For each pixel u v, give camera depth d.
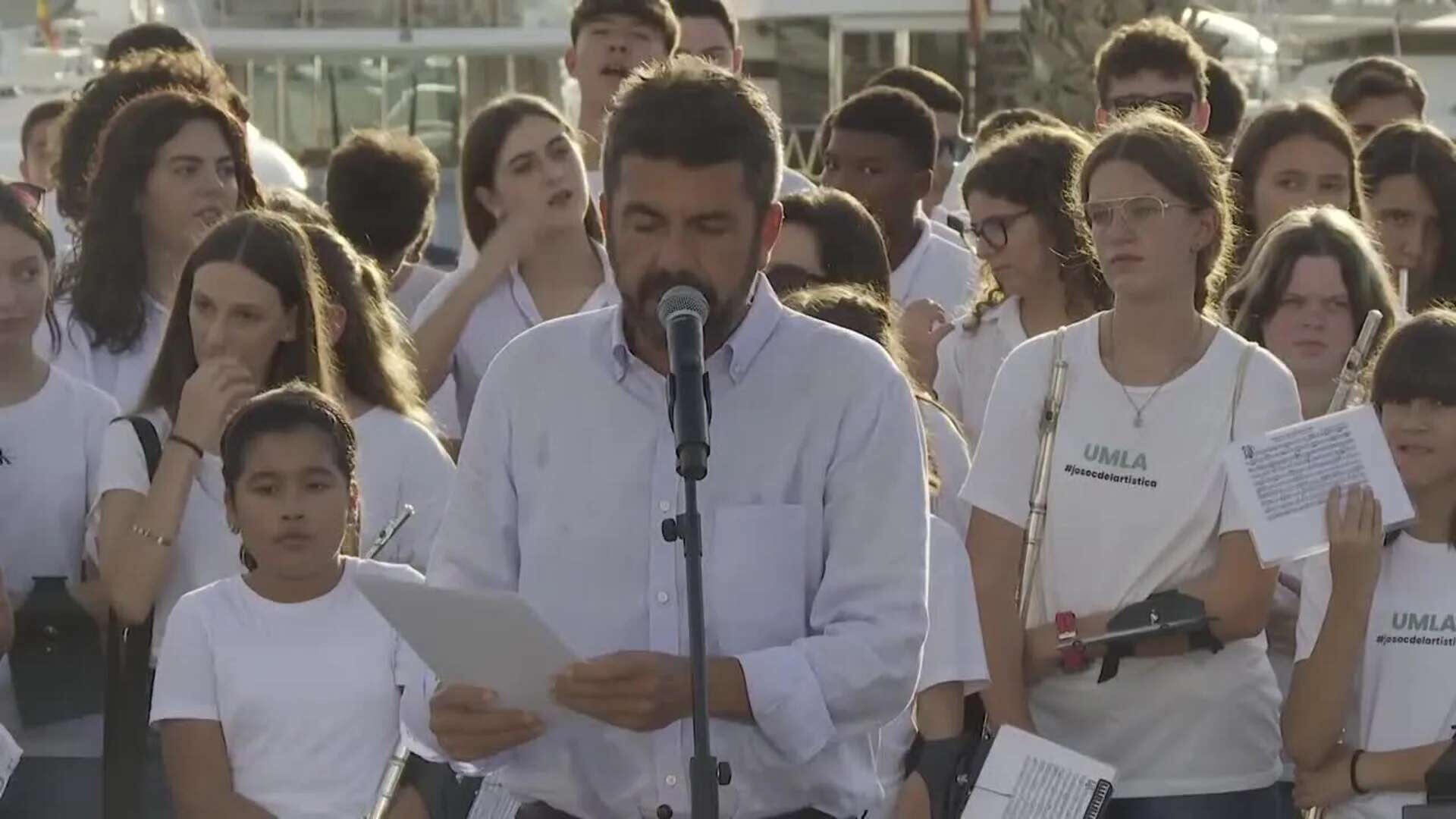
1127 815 11.54
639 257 8.16
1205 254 11.78
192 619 11.32
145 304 13.79
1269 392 11.55
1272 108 15.71
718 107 8.11
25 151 20.47
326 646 11.31
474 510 8.75
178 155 13.81
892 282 16.61
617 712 8.05
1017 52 43.59
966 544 11.84
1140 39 17.55
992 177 13.98
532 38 46.34
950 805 10.53
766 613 8.44
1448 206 15.37
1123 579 11.54
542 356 8.74
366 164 17.39
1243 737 11.62
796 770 8.54
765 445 8.50
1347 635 11.21
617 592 8.52
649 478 8.53
